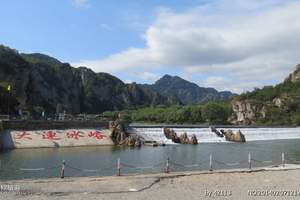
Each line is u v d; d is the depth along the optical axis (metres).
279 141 134.25
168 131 111.31
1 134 84.44
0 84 163.50
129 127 108.44
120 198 30.22
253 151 92.88
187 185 36.44
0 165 57.59
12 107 158.75
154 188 34.69
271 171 46.00
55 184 35.72
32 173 51.50
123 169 57.25
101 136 96.25
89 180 38.16
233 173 44.03
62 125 94.25
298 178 41.00
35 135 88.19
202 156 78.62
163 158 73.12
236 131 136.38
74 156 71.19
